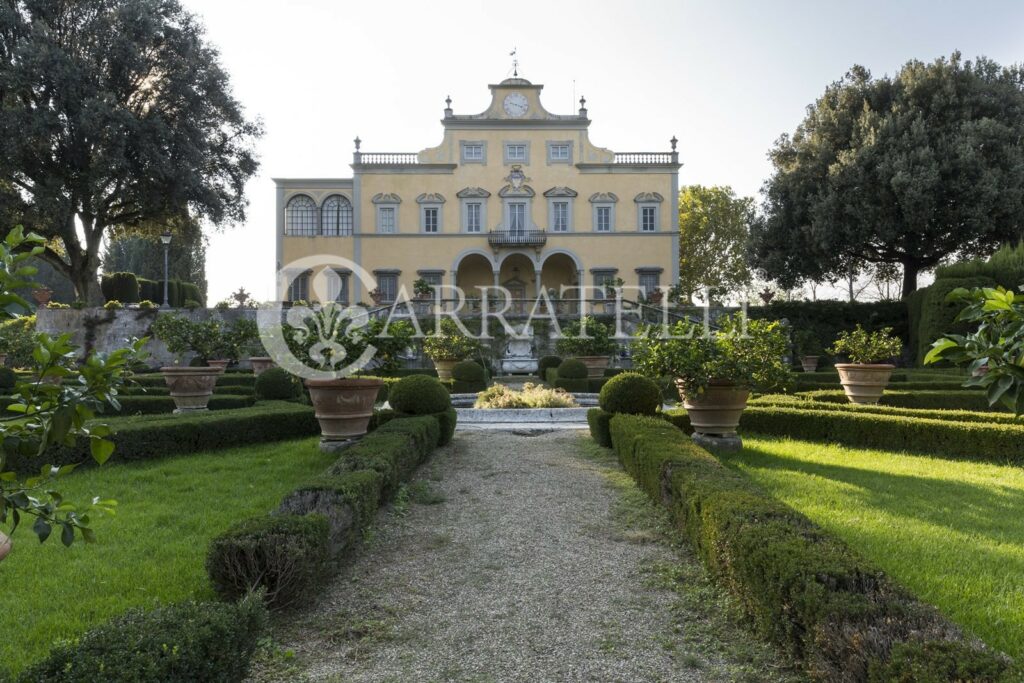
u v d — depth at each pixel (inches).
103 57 932.6
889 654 88.8
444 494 251.9
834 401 460.4
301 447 333.4
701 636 134.4
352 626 140.2
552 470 290.2
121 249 2062.0
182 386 424.8
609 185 1453.0
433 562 181.2
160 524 205.9
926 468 284.5
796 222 1093.8
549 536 202.7
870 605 100.5
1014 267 800.9
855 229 1011.3
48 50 858.8
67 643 95.0
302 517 152.8
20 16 892.0
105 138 896.9
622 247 1448.1
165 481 264.2
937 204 959.6
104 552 178.1
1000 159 936.9
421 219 1438.2
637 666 123.8
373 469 211.6
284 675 120.0
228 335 544.1
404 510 229.8
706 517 160.6
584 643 133.3
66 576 160.2
